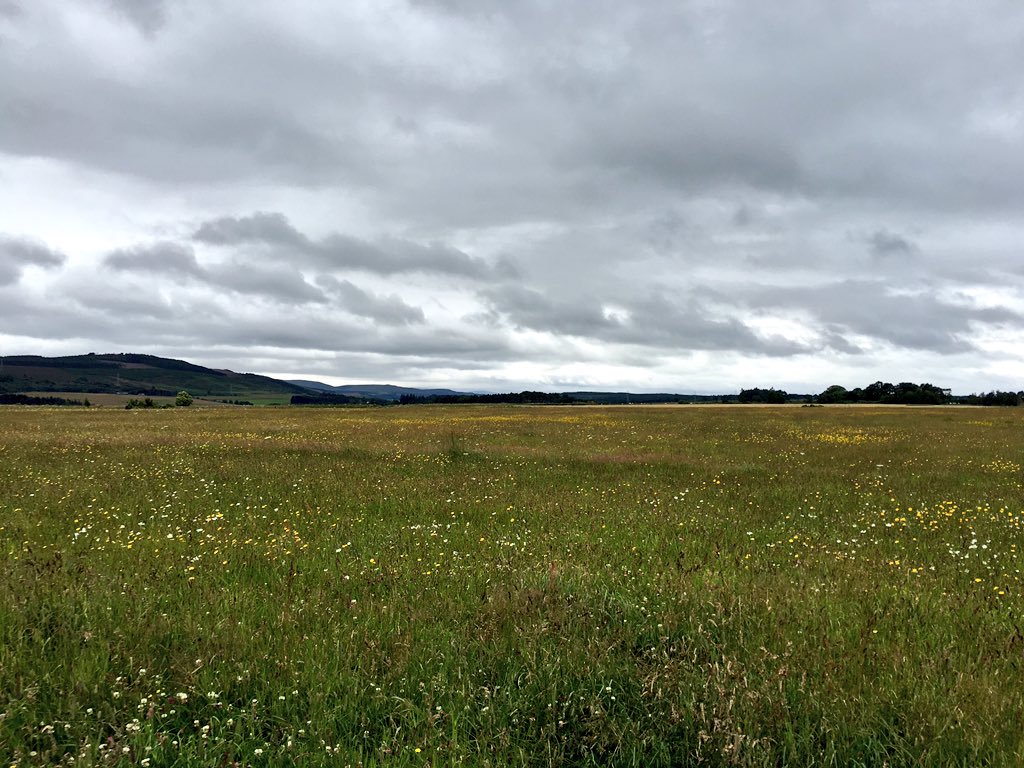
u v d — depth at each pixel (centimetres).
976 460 1758
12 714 326
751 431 3088
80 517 860
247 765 301
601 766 314
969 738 313
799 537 790
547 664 385
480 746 316
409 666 394
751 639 434
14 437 2202
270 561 642
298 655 402
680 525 851
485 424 3712
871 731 323
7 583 509
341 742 314
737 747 301
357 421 4031
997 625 471
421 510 955
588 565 623
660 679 371
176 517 881
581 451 1973
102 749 303
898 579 591
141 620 444
